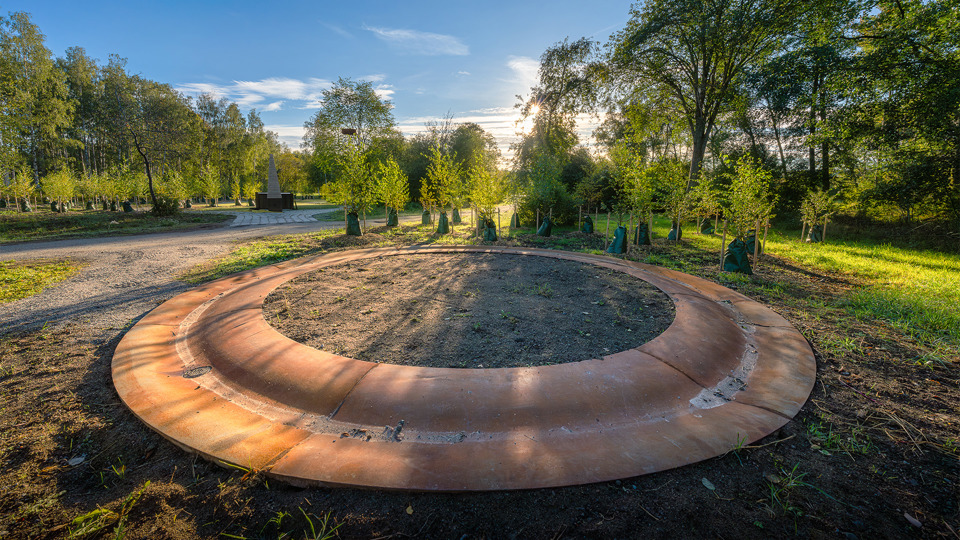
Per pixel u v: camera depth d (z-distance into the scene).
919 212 13.34
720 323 4.27
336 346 3.71
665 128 26.06
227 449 2.25
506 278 6.49
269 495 1.97
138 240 12.57
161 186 27.62
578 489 1.96
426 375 3.04
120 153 36.59
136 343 3.90
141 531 1.78
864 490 1.99
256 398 2.90
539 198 15.49
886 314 4.95
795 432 2.48
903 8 14.19
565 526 1.75
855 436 2.45
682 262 8.61
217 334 3.97
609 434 2.42
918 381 3.22
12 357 3.71
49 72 29.97
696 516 1.80
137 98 34.97
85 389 3.10
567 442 2.33
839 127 14.50
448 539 1.70
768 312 5.00
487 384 2.91
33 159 32.97
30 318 4.83
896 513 1.84
